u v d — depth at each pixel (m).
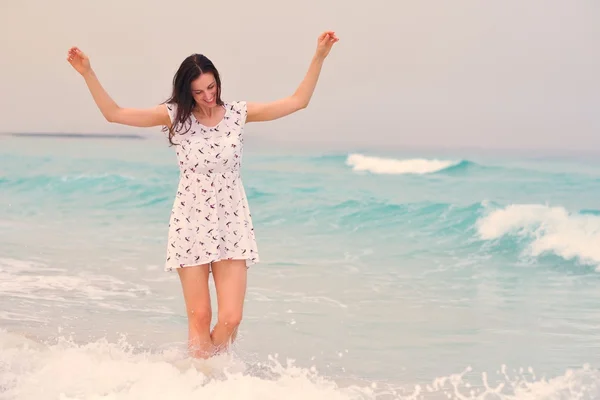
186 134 3.48
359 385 3.50
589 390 3.37
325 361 3.87
